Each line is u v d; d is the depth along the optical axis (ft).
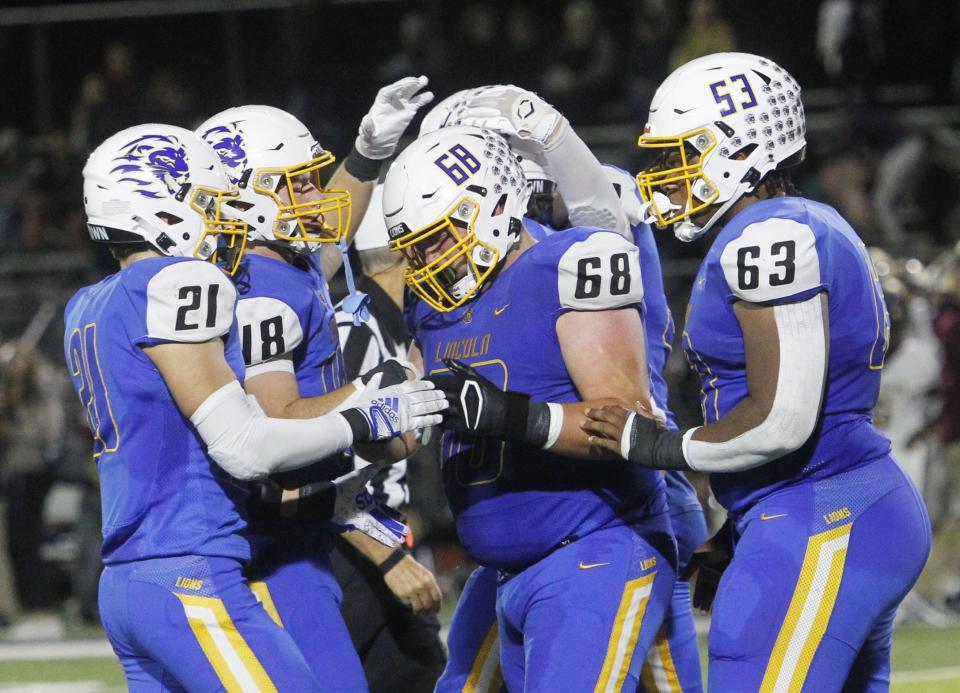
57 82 150.30
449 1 151.74
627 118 136.87
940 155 135.54
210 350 38.17
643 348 40.50
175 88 140.67
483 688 45.29
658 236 122.72
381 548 48.21
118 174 39.45
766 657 38.29
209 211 40.70
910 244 129.29
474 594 45.52
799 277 37.70
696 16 136.56
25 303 134.31
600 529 40.86
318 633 41.83
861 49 139.54
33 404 107.65
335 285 73.20
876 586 38.75
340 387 43.88
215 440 37.73
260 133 43.62
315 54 136.36
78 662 89.51
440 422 40.27
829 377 39.45
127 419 38.52
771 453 37.93
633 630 40.32
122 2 153.99
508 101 46.44
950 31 145.89
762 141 41.04
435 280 41.24
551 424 39.19
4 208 139.54
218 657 38.17
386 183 41.29
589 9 140.67
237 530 39.65
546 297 40.14
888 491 39.45
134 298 38.11
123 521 38.81
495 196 40.50
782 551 38.78
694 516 49.55
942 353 96.84
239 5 147.13
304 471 42.37
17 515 107.55
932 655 82.69
